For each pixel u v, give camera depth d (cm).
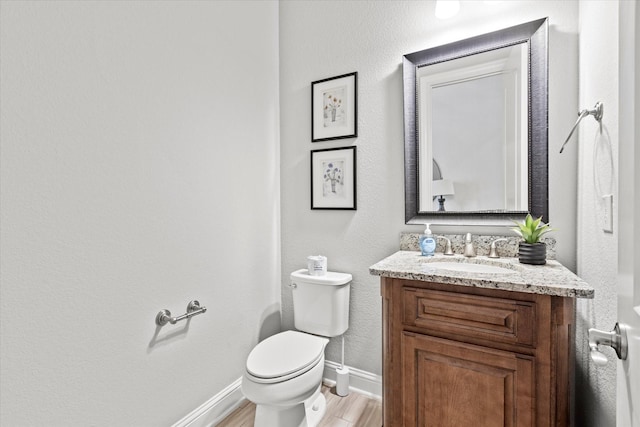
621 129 58
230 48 174
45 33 100
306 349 153
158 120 136
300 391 135
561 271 118
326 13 197
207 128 160
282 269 215
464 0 159
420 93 168
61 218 105
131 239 126
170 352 141
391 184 179
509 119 149
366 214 186
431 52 164
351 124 188
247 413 171
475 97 156
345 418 164
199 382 155
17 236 96
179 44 146
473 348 112
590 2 119
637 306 53
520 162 147
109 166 119
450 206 163
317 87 199
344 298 179
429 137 166
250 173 189
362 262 187
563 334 101
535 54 142
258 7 196
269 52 205
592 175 115
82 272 111
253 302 191
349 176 190
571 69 137
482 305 110
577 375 132
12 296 95
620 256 60
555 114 141
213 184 164
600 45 107
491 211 154
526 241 135
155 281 135
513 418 106
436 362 119
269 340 163
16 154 95
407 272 121
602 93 105
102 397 116
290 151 211
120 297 122
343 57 192
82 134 110
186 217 149
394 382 127
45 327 102
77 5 108
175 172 144
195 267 154
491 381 110
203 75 158
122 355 123
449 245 158
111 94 119
